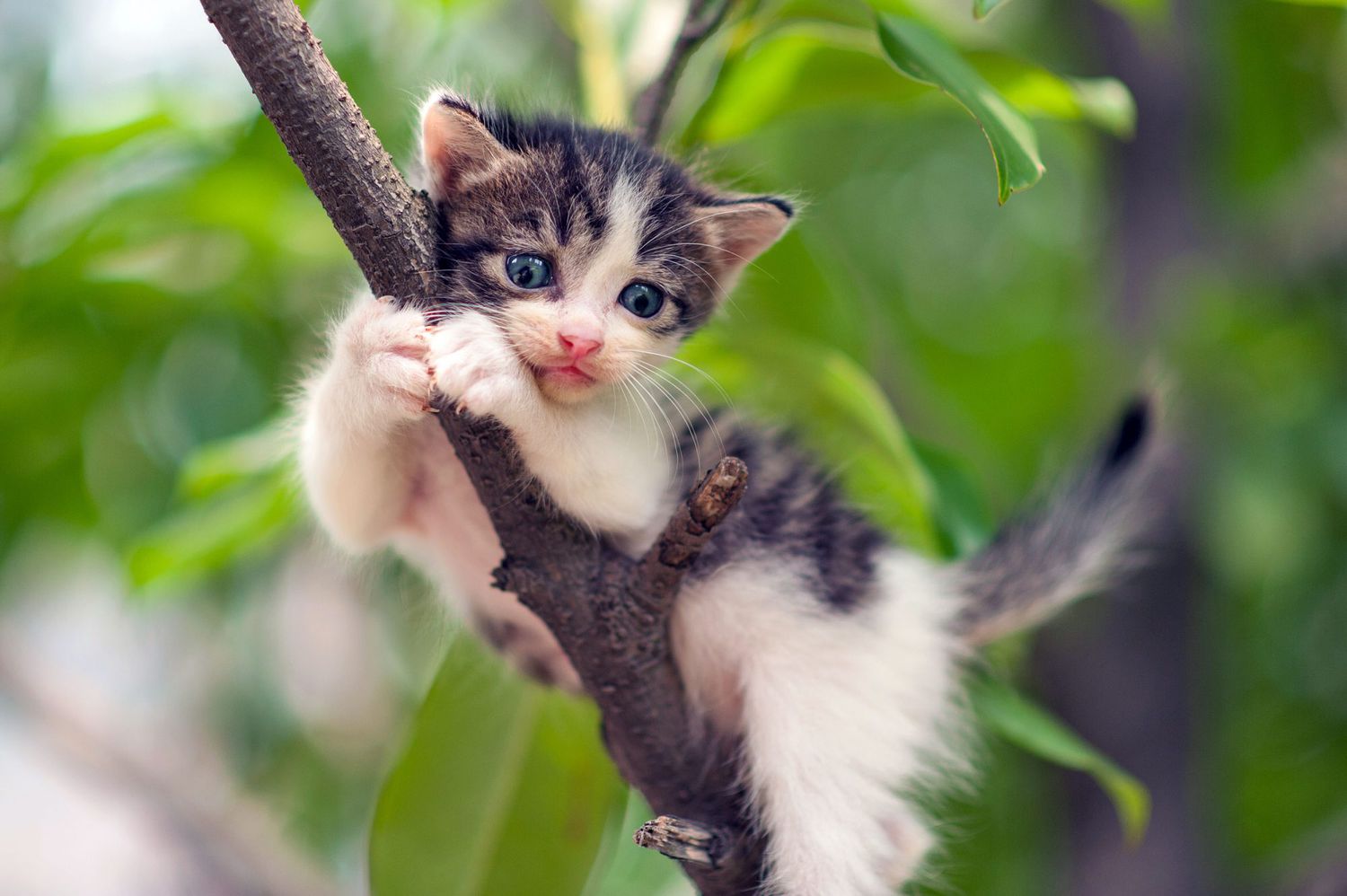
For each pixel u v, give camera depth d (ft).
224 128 2.30
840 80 2.12
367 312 1.87
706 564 2.01
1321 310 2.65
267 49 1.76
